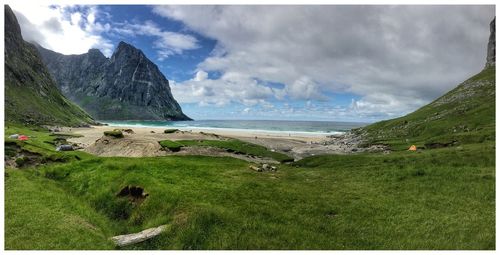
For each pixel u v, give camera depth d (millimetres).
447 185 33031
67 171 43750
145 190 32875
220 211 27500
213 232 25062
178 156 59438
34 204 28688
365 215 27641
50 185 38094
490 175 34281
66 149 71562
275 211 28516
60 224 25234
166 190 32312
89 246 22469
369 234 24594
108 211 32344
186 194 31703
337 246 22969
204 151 67688
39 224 24688
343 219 27031
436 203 29031
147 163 43344
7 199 28891
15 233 22906
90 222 27781
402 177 37281
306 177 41500
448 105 138000
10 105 174250
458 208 27578
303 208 29312
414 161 47000
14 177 36594
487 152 44688
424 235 23734
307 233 24781
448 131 100000
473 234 23125
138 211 30281
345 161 54500
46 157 51969
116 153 70875
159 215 28703
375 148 95500
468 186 31922
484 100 122000
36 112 192875
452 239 22766
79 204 32188
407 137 111688
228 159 57938
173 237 24828
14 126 128375
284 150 99125
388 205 29281
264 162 65438
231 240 23891
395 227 25266
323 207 29422
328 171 45312
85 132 157500
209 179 37594
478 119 100250
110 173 39562
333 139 152750
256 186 35344
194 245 23906
